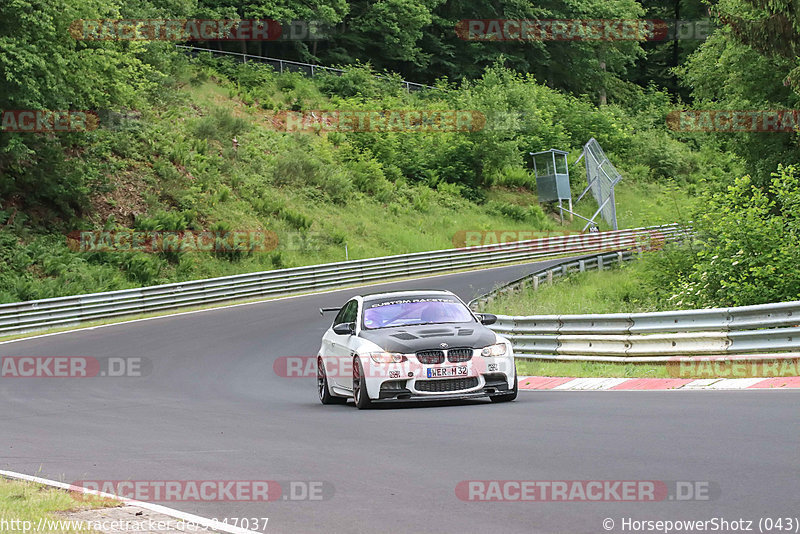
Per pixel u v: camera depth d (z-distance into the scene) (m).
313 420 36.62
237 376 58.62
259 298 116.75
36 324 91.62
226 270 129.38
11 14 103.81
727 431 27.05
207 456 28.92
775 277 58.47
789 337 40.59
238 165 158.00
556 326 54.00
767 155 105.81
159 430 36.03
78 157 130.88
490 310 79.88
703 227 72.56
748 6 95.56
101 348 74.25
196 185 143.25
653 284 78.50
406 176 192.00
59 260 113.56
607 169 195.25
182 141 151.12
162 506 21.80
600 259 119.75
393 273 133.88
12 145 108.12
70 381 57.47
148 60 167.00
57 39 110.50
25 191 122.00
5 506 21.25
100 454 30.55
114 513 20.72
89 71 116.50
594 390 41.81
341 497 21.94
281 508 21.12
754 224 59.78
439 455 26.70
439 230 172.50
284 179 161.75
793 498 19.08
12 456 31.02
